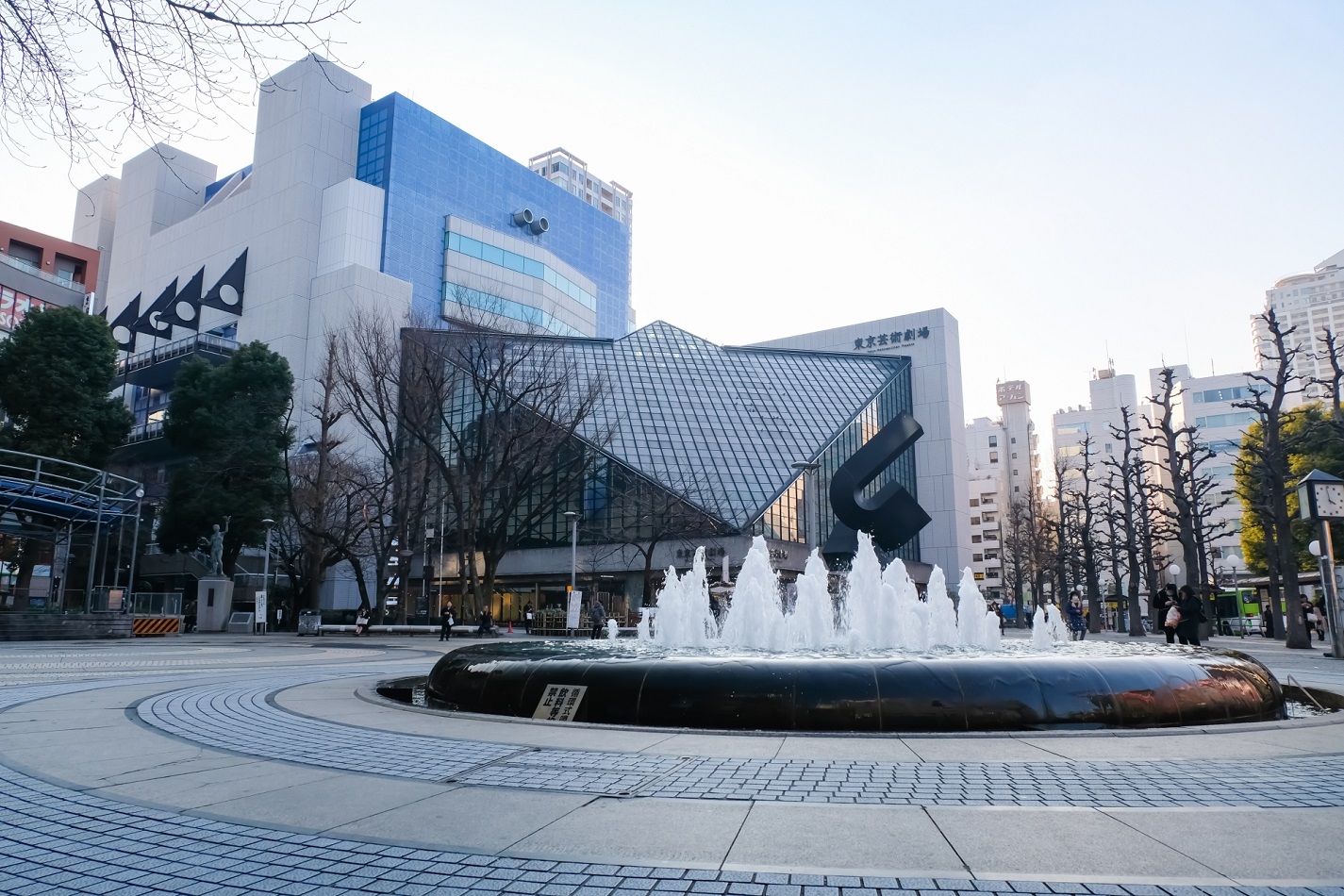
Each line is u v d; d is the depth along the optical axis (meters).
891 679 9.93
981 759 7.78
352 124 82.25
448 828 5.49
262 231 78.25
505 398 51.53
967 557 90.44
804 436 67.44
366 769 7.43
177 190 96.56
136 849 5.07
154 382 79.00
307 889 4.35
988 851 4.95
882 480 80.25
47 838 5.31
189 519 49.88
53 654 24.61
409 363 42.75
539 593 67.50
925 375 92.56
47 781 6.96
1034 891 4.27
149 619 41.53
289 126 79.25
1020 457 138.38
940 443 90.56
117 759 7.88
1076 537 68.12
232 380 50.72
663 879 4.48
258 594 45.34
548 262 94.44
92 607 39.19
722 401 70.31
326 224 76.44
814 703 9.85
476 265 86.19
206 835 5.37
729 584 47.44
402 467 48.94
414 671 18.70
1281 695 12.26
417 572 73.38
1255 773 7.08
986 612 16.39
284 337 73.00
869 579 16.12
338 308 70.31
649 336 79.75
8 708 11.52
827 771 7.28
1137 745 8.48
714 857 4.86
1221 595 64.12
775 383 75.94
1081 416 132.00
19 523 41.44
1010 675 10.03
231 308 77.12
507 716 11.02
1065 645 14.71
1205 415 103.62
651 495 56.78
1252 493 55.22
